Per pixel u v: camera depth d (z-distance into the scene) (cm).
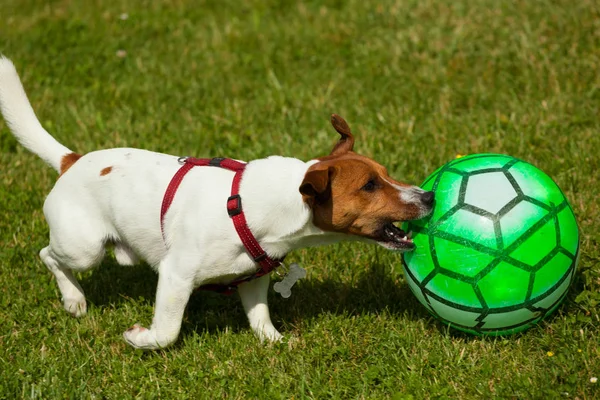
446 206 569
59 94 1131
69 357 647
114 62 1230
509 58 1106
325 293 734
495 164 580
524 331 626
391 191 577
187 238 602
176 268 609
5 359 646
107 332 689
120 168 644
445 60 1133
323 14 1341
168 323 624
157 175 629
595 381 554
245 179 599
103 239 658
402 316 683
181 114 1066
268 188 589
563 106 979
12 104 702
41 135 709
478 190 564
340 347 638
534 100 1007
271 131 1011
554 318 638
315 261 770
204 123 1035
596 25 1122
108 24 1377
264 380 611
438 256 568
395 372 607
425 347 631
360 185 574
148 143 982
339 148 620
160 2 1466
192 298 750
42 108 1089
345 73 1143
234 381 610
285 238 602
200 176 615
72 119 1061
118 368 632
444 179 584
